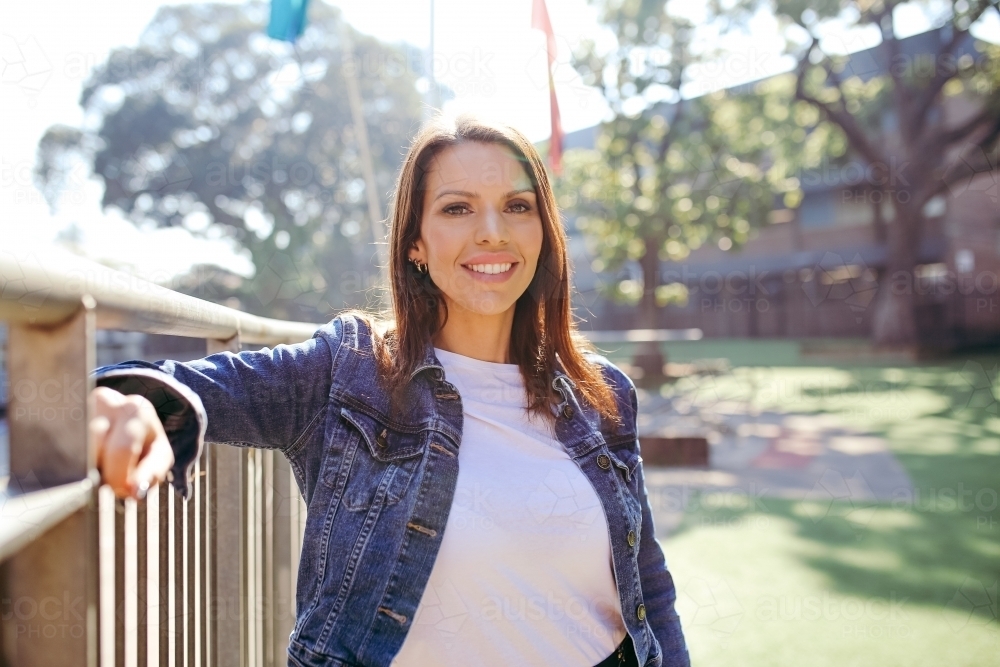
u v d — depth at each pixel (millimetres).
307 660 906
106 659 833
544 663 979
